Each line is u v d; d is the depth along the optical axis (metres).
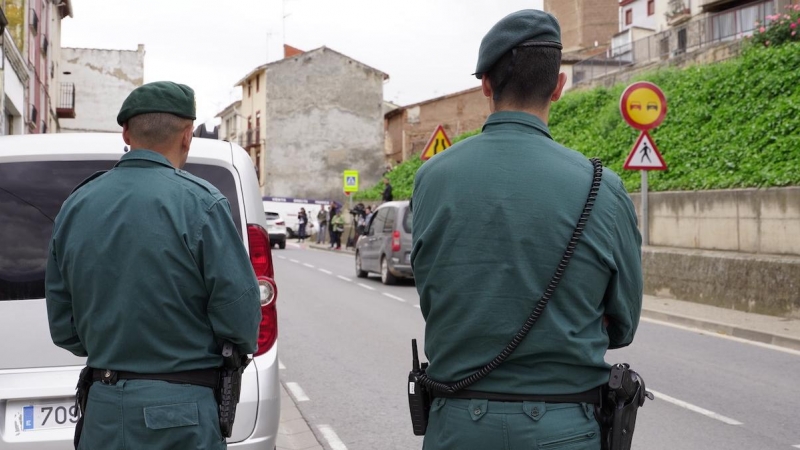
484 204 2.28
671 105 21.19
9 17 23.88
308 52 66.69
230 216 2.95
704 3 40.75
